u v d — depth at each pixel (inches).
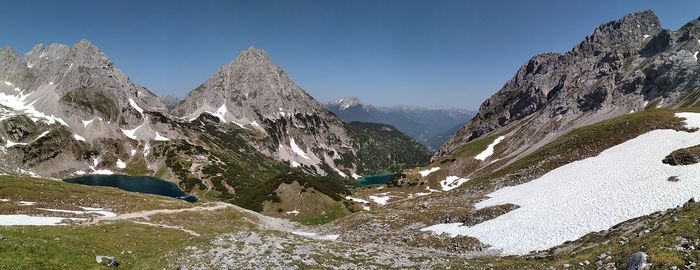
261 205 4586.6
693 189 1813.5
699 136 2792.8
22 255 1318.9
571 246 1610.5
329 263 1596.9
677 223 1278.3
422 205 3376.0
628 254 1197.7
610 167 2741.1
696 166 2143.2
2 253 1293.1
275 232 2608.3
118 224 2368.4
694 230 1178.0
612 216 1829.5
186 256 1668.3
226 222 3410.4
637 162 2625.5
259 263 1544.0
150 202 3614.7
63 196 3356.3
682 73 7322.8
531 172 3489.2
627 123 3693.4
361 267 1553.9
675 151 2468.0
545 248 1733.5
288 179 4894.2
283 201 4613.7
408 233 2464.3
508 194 3002.0
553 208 2231.8
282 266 1509.6
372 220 2881.4
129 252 1704.0
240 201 4889.3
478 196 3319.4
